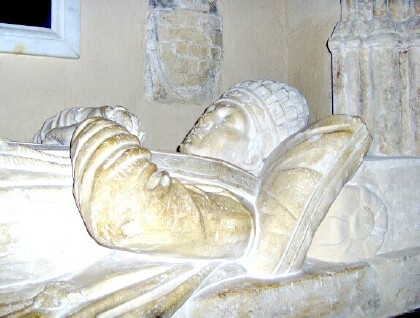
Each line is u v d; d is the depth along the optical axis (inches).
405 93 77.3
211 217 44.1
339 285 51.8
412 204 63.6
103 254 44.1
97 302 38.0
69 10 86.2
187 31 97.6
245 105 59.2
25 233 40.3
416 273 59.9
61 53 85.3
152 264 43.3
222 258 46.8
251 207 50.0
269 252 48.6
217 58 101.7
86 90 88.4
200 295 44.1
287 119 60.0
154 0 95.1
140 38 93.9
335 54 84.0
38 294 37.9
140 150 38.2
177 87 96.7
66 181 42.6
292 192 49.3
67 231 42.4
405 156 71.9
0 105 80.8
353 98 81.4
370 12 81.3
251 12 107.0
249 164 59.3
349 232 55.5
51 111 85.2
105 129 38.4
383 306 56.3
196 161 49.2
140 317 39.4
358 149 52.4
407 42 76.9
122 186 36.7
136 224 37.7
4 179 39.8
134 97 93.1
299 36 103.8
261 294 46.2
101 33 90.0
